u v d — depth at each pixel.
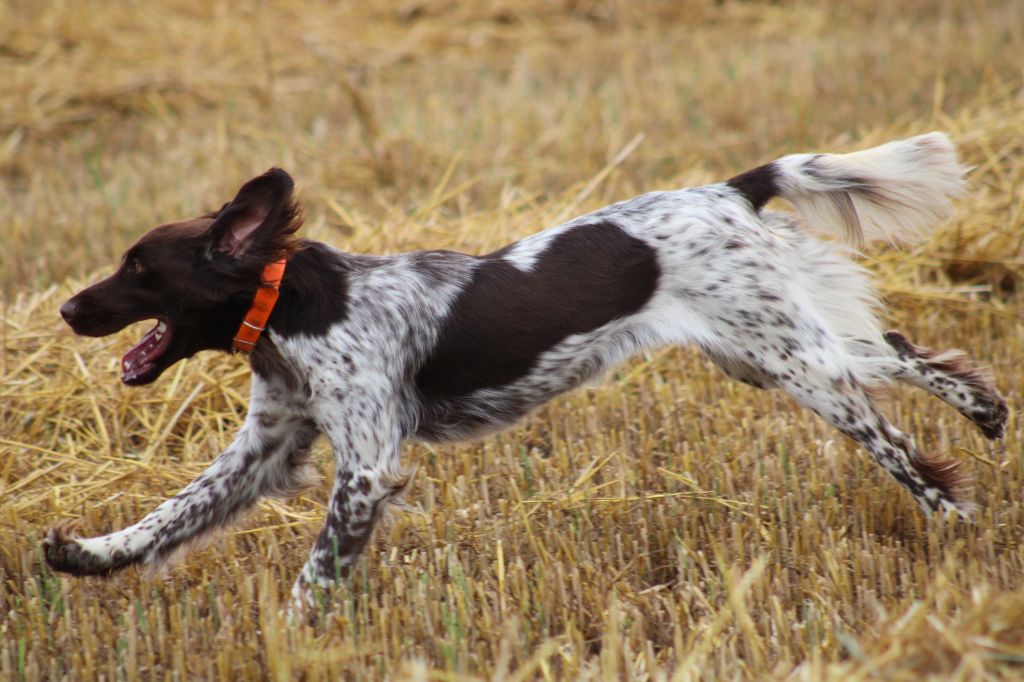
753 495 8.85
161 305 7.82
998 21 22.55
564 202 13.37
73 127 18.78
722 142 16.97
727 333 8.46
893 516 8.67
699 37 22.98
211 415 10.41
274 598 7.22
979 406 8.84
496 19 23.94
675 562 8.31
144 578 8.05
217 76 20.12
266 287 7.79
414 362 8.22
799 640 6.96
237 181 15.95
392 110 19.08
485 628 7.25
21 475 9.65
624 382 11.02
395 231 12.38
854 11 24.53
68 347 10.93
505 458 9.77
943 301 12.09
